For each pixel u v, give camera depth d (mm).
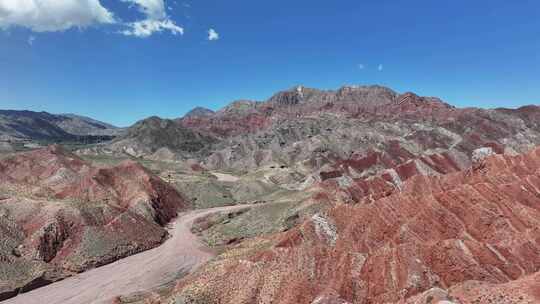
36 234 71562
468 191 59000
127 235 80688
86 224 77938
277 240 62344
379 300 43469
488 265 45000
